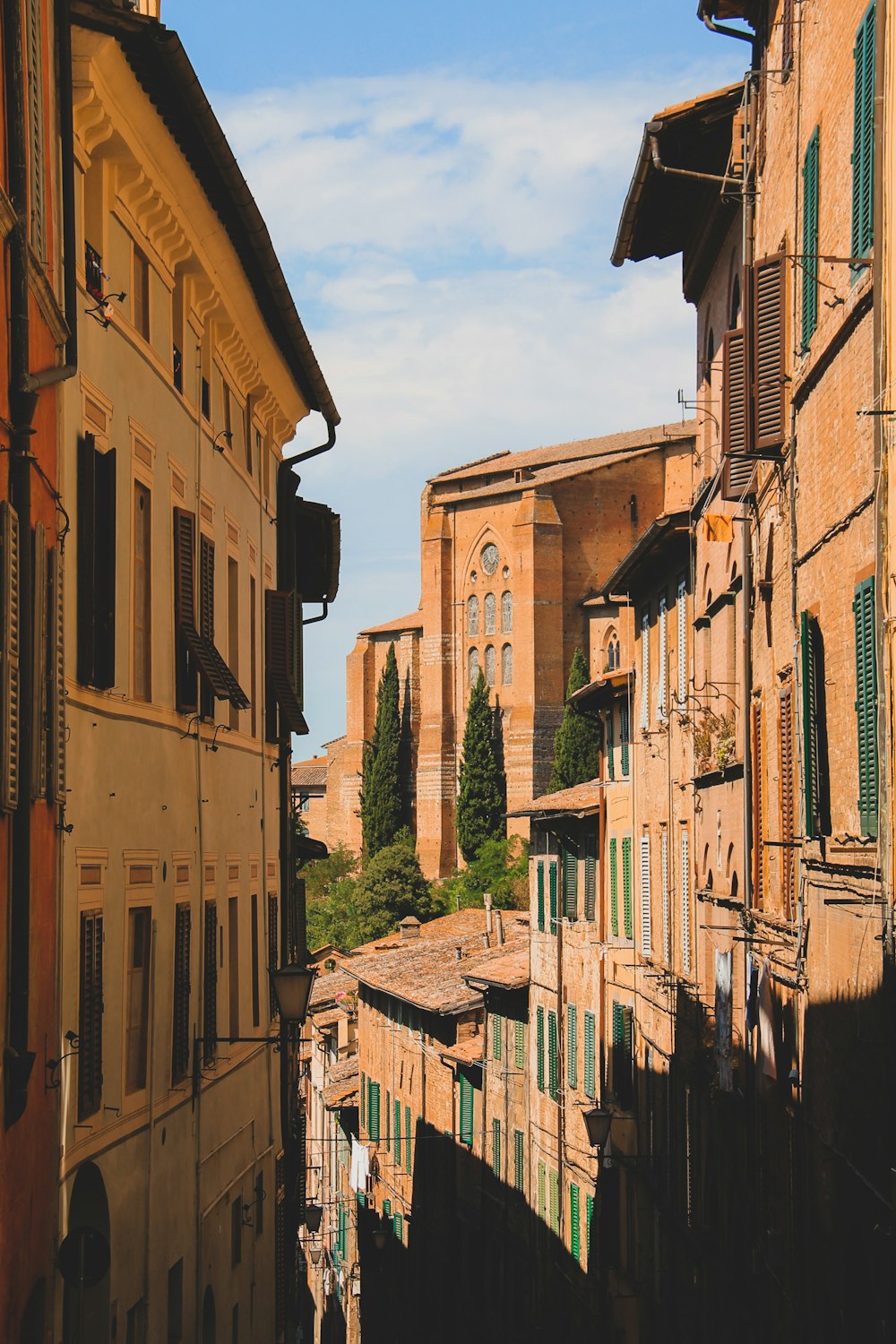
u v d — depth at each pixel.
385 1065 63.91
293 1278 36.62
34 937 14.19
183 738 22.42
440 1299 54.94
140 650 20.19
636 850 39.22
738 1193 27.42
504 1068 50.91
